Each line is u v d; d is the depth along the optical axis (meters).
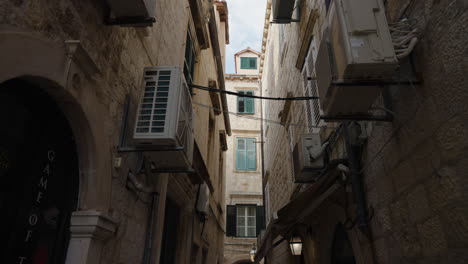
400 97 2.69
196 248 8.09
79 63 2.46
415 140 2.48
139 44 3.90
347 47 2.26
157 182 4.28
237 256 16.08
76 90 2.42
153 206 4.12
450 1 2.05
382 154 3.05
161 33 4.81
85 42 2.62
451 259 2.06
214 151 10.92
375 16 2.38
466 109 1.91
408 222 2.60
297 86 7.47
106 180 2.84
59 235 2.46
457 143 1.99
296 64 7.04
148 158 3.46
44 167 2.41
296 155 4.98
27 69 1.92
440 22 2.16
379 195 3.12
